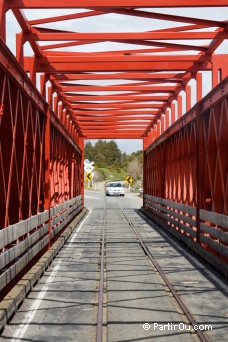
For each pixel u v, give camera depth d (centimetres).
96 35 1244
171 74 1689
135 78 1705
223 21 1161
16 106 867
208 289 909
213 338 618
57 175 1752
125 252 1437
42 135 1316
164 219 2238
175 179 1933
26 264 938
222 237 1043
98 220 2725
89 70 1508
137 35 1241
